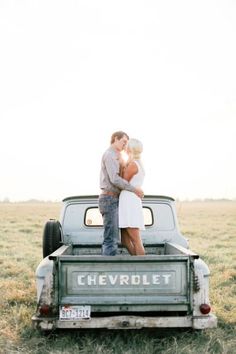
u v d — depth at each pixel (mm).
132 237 6000
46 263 5035
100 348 5008
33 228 23469
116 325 4875
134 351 5000
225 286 8523
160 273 4953
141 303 4898
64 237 6773
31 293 7891
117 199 6102
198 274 4953
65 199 6898
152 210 6828
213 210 59188
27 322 6109
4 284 8586
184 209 63656
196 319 4867
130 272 4945
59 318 4879
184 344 5180
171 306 4945
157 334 5559
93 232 6789
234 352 5105
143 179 6152
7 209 60906
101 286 4934
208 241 17203
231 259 11844
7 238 18250
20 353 5051
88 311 4895
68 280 4938
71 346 5137
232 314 6488
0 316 6559
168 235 6777
